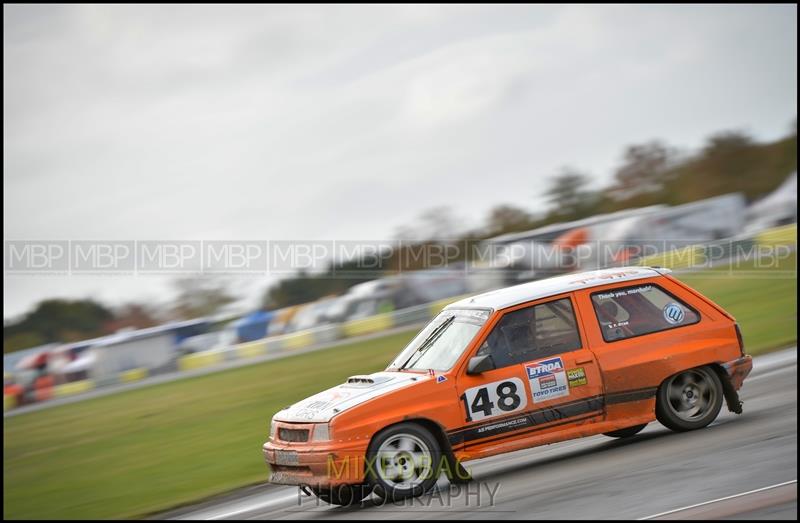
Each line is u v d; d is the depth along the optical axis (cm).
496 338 2512
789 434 2441
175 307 11869
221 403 7081
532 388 2484
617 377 2569
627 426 2577
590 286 2662
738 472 2072
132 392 9256
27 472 5403
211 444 5078
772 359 4875
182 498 3453
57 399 9794
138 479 4319
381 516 2150
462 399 2409
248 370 9144
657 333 2664
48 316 13088
